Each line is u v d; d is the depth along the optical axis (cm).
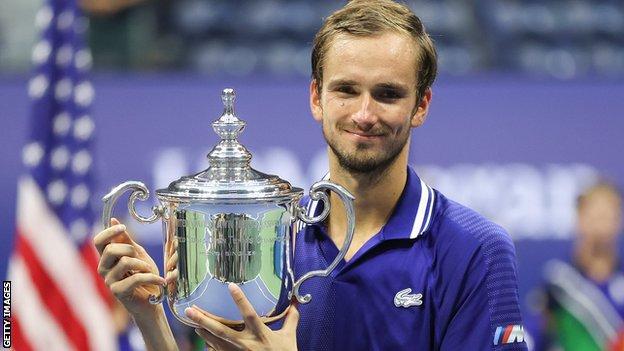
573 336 1802
